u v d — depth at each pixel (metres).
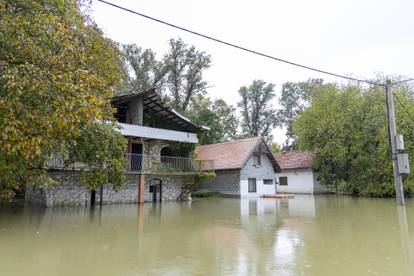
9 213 15.53
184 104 35.91
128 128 21.08
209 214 15.27
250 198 27.31
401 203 15.51
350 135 27.12
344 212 15.75
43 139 7.27
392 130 15.85
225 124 44.56
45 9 8.70
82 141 12.58
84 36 10.71
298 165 34.22
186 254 7.34
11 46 7.23
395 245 8.13
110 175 14.24
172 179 23.67
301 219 13.24
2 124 6.38
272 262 6.58
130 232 10.33
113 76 12.95
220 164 29.47
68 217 14.11
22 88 6.44
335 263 6.49
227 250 7.69
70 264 6.61
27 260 6.95
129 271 6.05
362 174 26.97
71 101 7.11
